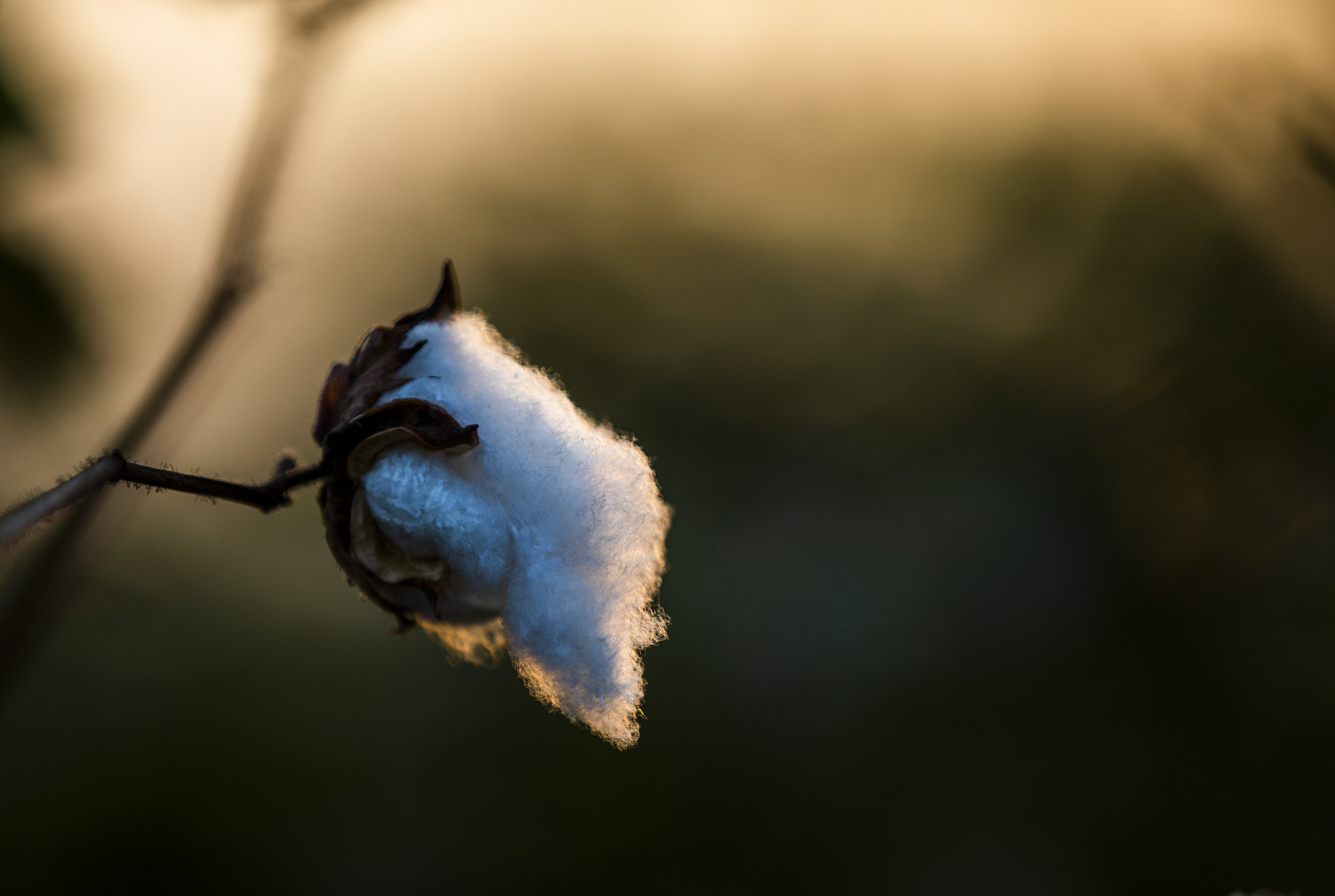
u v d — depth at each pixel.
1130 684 1.73
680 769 1.75
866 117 2.13
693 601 1.88
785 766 1.77
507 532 0.73
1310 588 1.64
